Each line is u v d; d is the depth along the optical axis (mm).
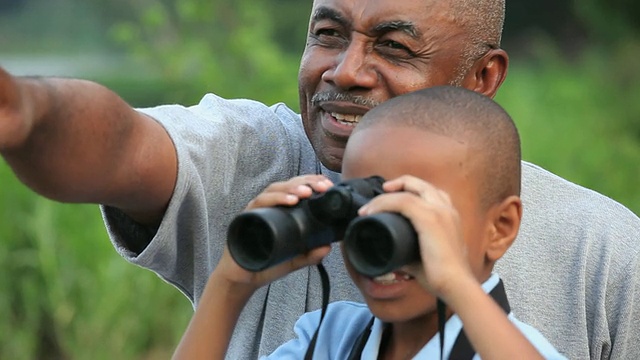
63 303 10227
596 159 14305
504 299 3857
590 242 4656
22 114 3318
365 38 4340
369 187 3457
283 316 4539
